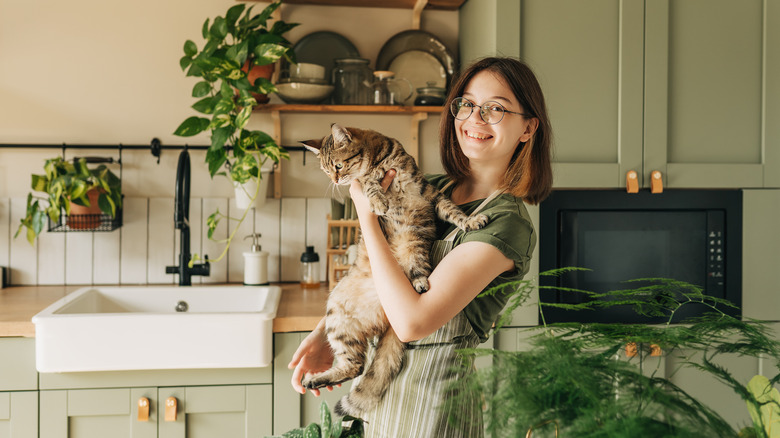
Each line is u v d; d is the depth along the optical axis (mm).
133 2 2512
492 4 2152
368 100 2480
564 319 2160
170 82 2547
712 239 2254
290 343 1979
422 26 2668
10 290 2406
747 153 2270
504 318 879
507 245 1154
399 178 1337
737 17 2238
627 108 2184
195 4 2539
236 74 2244
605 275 2199
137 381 1924
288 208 2611
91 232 2520
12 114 2484
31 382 1896
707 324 819
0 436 1905
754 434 728
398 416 1231
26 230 2498
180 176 2301
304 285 2488
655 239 2225
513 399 680
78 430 1921
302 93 2398
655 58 2189
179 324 1880
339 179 1397
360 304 1336
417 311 1102
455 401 810
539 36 2148
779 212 2275
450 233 1283
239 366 1913
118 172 2537
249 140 2311
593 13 2166
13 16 2461
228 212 2588
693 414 655
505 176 1295
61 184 2275
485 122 1227
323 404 1065
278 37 2328
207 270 2391
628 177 2182
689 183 2232
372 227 1191
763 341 789
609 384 704
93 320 1849
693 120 2240
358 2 2570
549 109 2164
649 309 940
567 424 664
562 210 2180
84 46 2502
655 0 2180
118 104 2531
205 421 1964
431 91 2477
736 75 2248
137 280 2555
